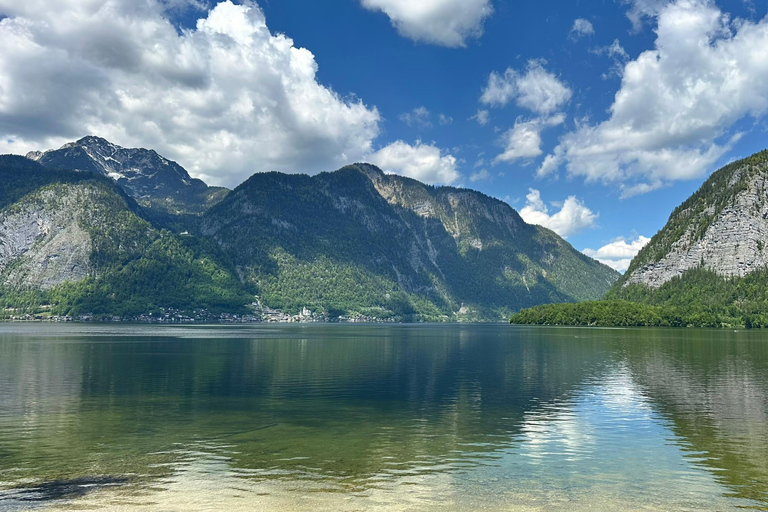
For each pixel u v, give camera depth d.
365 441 41.88
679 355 119.06
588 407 56.78
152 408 55.59
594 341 173.12
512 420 50.00
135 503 28.23
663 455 38.09
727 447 40.34
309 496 29.33
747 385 72.75
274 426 47.25
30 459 36.59
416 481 32.06
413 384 74.25
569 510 27.56
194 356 115.25
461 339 195.00
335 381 77.06
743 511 27.56
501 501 28.75
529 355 121.81
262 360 107.94
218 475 33.06
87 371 86.69
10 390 67.12
